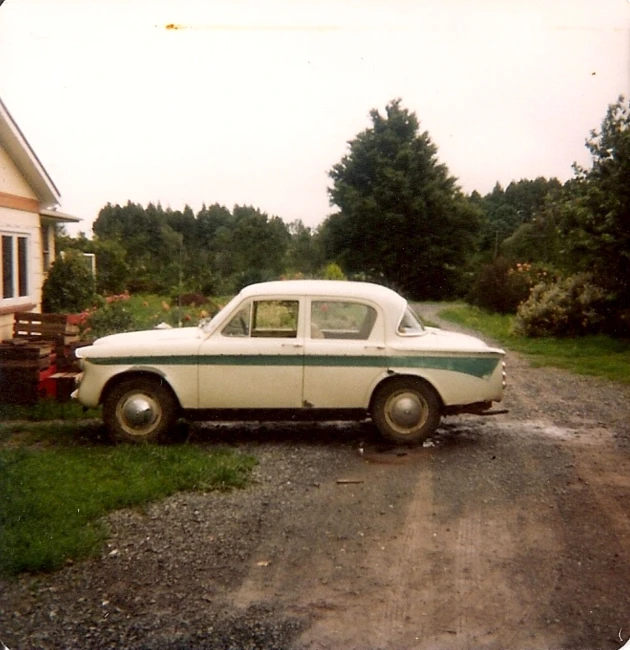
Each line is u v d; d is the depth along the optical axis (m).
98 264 25.77
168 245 29.19
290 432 8.38
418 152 46.16
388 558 4.95
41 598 4.39
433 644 3.92
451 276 46.34
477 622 4.15
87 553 4.95
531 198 53.91
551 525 5.55
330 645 3.91
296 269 34.88
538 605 4.33
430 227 46.38
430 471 6.89
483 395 7.70
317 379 7.59
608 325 18.81
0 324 11.23
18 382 9.27
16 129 11.55
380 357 7.61
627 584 4.59
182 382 7.55
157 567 4.80
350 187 46.31
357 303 7.73
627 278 18.47
